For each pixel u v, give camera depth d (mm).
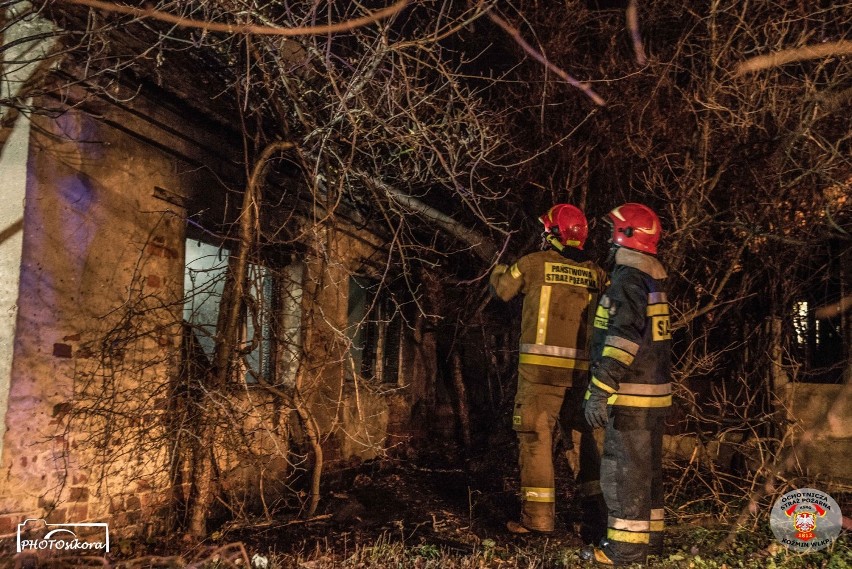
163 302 4977
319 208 6805
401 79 5707
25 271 4090
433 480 7504
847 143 6254
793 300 7016
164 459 5027
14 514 4016
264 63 5055
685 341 7453
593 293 5336
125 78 4629
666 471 7195
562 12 7453
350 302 7859
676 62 6996
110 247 4652
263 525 5348
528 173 7559
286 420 6340
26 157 4125
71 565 4113
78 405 4402
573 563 4660
